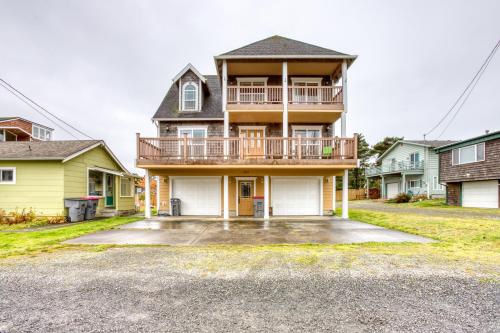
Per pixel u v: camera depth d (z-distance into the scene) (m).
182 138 12.85
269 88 15.50
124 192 18.28
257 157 14.06
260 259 5.51
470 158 19.78
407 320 3.03
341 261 5.34
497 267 4.95
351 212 16.44
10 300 3.58
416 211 16.81
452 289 3.93
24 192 12.62
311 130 15.99
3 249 6.44
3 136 24.19
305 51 14.04
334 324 2.93
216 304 3.43
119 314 3.16
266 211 13.37
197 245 6.97
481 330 2.82
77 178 13.78
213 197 15.23
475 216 13.25
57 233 8.82
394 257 5.63
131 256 5.79
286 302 3.49
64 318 3.07
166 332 2.75
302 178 15.10
